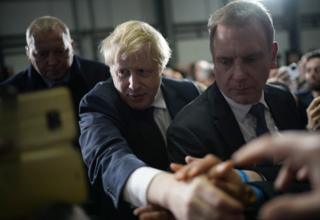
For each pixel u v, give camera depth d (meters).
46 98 0.40
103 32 5.84
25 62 5.46
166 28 6.06
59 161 0.40
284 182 0.37
